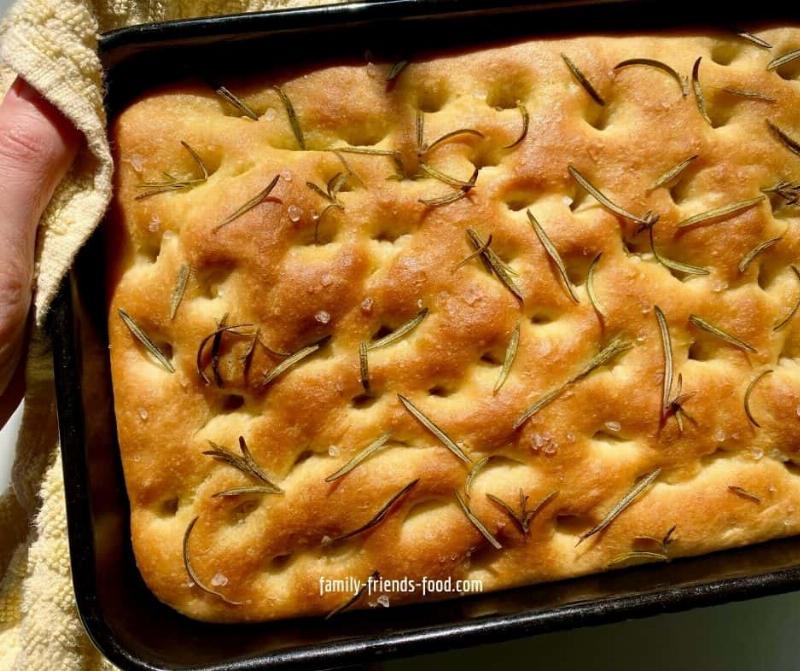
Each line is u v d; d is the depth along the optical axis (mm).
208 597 379
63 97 367
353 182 382
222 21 373
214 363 371
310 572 379
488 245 376
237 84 389
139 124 385
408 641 368
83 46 371
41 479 441
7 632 448
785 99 401
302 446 377
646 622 477
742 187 394
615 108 398
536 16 394
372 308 375
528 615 371
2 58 375
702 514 387
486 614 380
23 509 473
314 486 374
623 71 396
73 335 370
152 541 380
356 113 388
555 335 382
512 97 399
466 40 399
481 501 377
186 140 384
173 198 382
